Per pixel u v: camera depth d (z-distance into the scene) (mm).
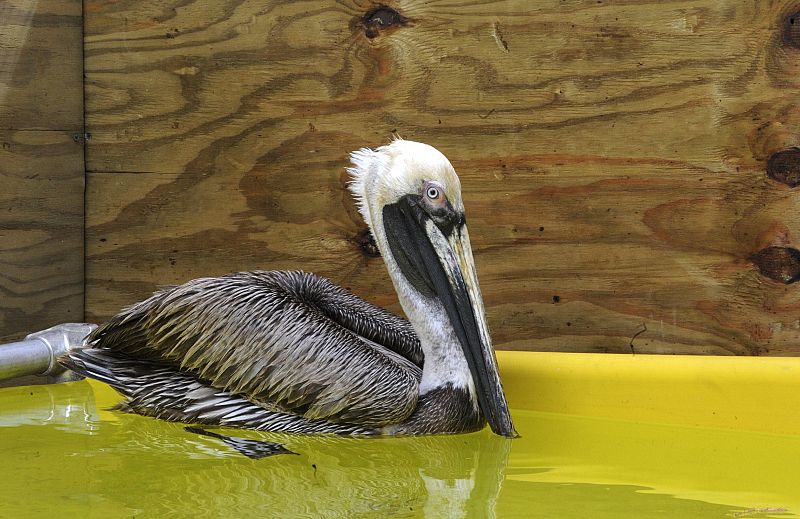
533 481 3551
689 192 5281
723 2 5152
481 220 5508
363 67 5559
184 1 5672
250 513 3146
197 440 4156
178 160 5762
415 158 4562
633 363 4520
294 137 5656
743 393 4316
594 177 5375
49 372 5125
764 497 3332
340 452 4016
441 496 3352
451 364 4430
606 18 5281
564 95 5363
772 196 5199
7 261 5449
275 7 5605
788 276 5203
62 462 3783
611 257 5391
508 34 5387
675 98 5258
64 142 5699
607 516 3113
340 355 4305
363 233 5637
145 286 5820
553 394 4688
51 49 5598
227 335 4367
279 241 5719
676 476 3605
